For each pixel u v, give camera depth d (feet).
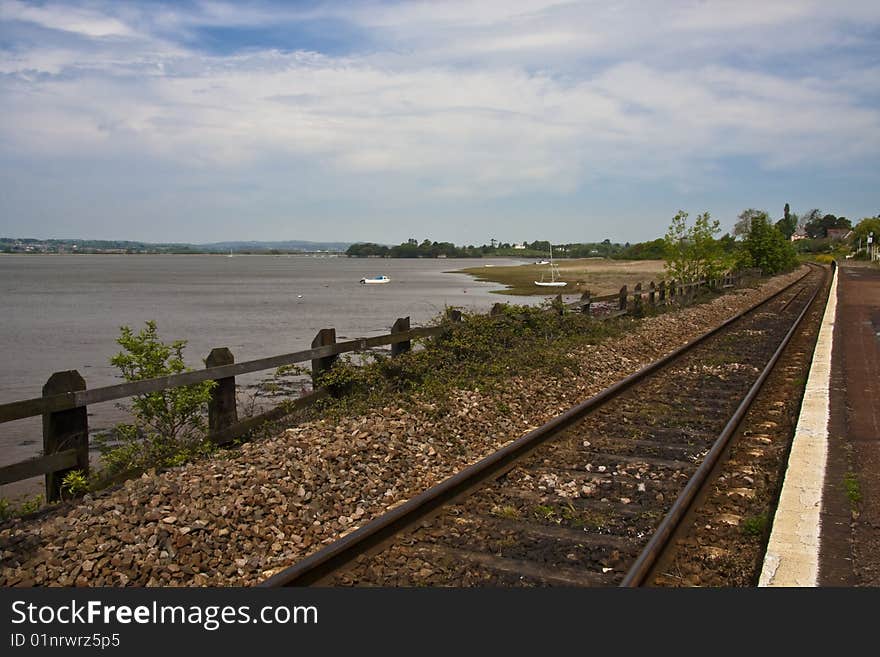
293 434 26.21
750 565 16.06
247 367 26.58
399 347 36.81
